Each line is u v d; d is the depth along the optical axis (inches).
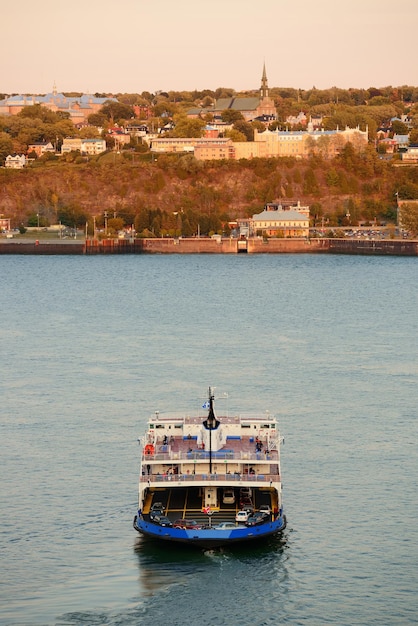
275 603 7037.4
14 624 6771.7
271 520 7844.5
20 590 7199.8
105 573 7416.3
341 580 7308.1
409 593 7150.6
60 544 7829.7
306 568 7460.6
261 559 7583.7
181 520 7770.7
